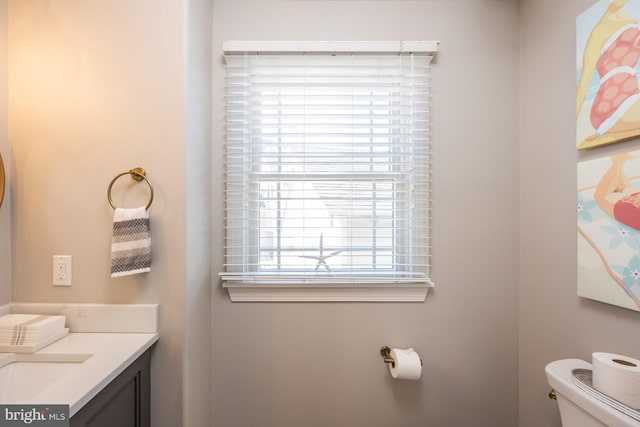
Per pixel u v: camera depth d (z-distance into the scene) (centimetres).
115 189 99
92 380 69
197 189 108
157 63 99
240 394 124
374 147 124
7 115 99
